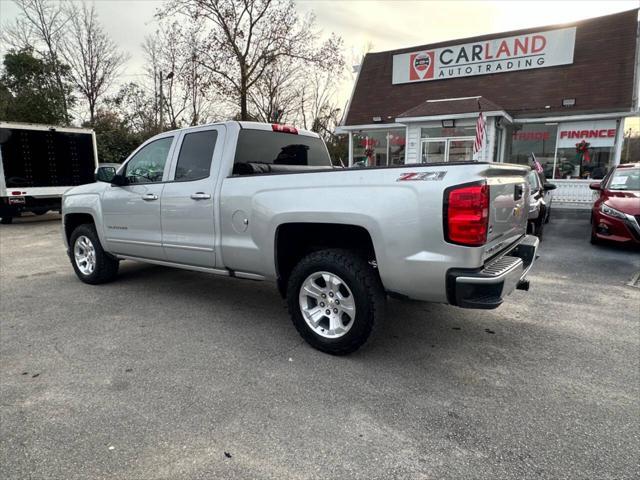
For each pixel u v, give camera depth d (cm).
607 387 291
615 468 213
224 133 406
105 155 2212
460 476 208
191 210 413
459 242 273
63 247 841
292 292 349
